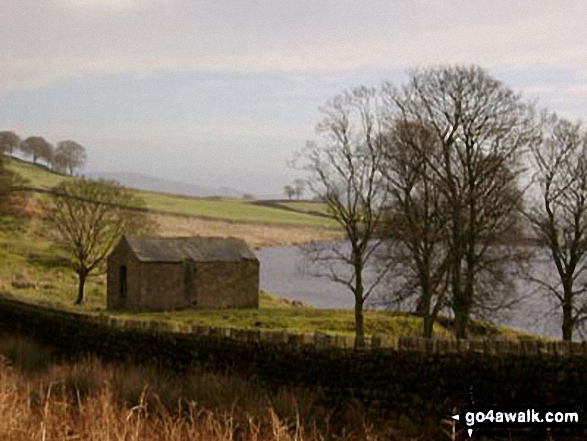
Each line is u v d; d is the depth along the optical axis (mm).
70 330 23828
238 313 54781
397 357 15961
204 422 11516
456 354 15242
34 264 73500
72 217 61250
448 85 36719
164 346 20297
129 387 15211
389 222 37875
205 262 59625
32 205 92312
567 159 36594
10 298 28500
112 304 58875
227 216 162250
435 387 15352
